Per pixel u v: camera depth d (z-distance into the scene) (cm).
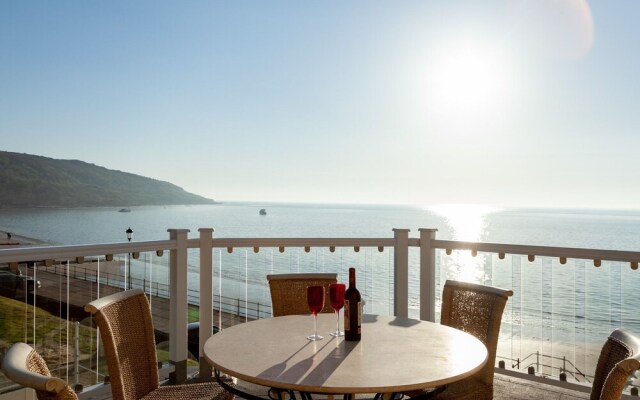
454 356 179
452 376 157
